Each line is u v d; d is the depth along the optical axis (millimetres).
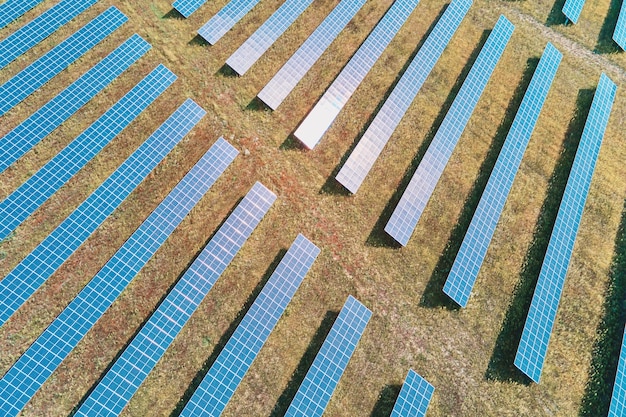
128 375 16766
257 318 18406
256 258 19984
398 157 22938
